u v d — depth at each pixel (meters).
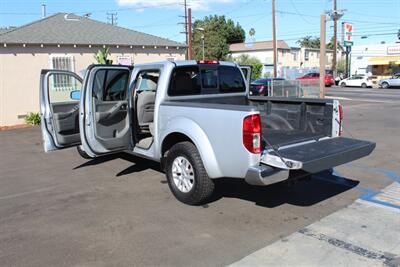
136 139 6.57
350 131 11.61
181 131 5.33
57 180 6.89
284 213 5.07
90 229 4.69
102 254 4.06
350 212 5.08
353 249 4.07
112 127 6.21
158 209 5.29
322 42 15.71
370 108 19.02
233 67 6.82
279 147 4.94
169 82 5.85
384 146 9.27
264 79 25.95
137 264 3.84
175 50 21.19
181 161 5.48
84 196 5.94
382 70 51.41
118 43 18.61
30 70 16.06
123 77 6.53
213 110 4.92
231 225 4.72
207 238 4.38
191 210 5.23
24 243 4.36
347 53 52.88
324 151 4.88
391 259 3.85
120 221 4.91
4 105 15.54
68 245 4.29
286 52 66.94
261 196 5.74
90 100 5.89
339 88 40.00
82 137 5.91
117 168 7.54
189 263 3.84
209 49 68.62
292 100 6.03
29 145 10.77
